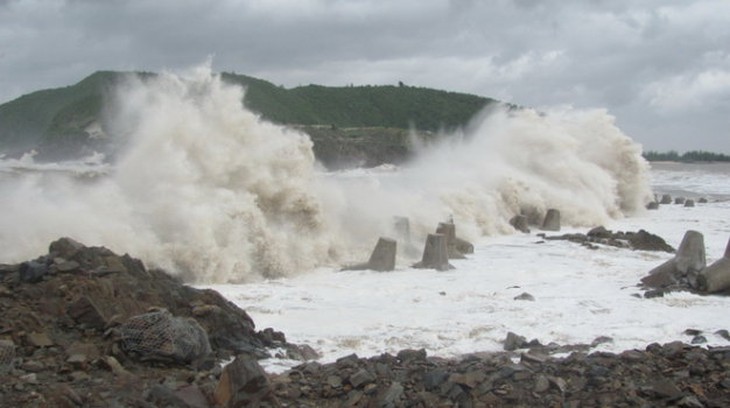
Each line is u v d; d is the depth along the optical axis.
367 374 8.48
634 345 10.94
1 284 10.11
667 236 27.73
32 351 8.62
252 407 7.58
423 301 14.27
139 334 8.83
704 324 12.51
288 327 11.77
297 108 122.50
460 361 9.53
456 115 138.00
